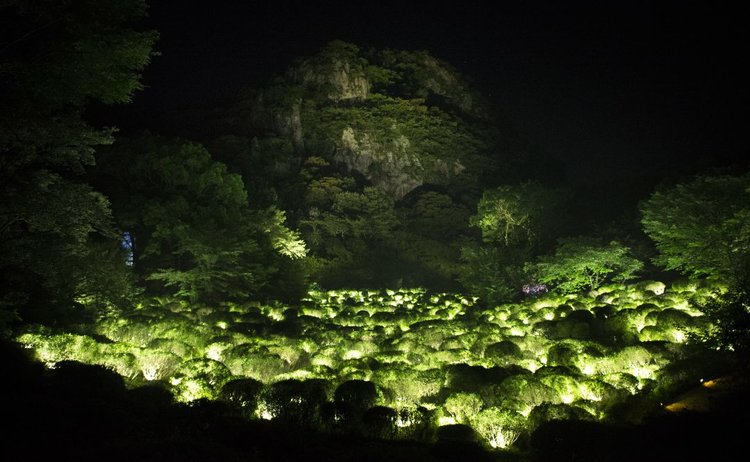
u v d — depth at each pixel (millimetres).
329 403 13219
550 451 9945
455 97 108125
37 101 16469
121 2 16453
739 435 8320
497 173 90938
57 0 15453
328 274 63219
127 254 29875
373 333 26953
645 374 17109
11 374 11859
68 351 16344
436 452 10836
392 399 15375
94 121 45688
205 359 17344
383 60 107812
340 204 73312
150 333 22094
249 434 10742
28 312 19047
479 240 71750
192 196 38469
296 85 93125
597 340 23562
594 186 69688
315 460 9773
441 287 65188
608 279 42781
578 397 14961
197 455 7918
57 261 17609
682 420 9102
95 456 7527
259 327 26938
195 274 33219
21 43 15695
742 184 26828
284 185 76125
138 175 37719
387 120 90500
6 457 7480
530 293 45688
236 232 35844
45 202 15773
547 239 59031
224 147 76875
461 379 16266
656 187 49719
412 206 81812
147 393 13734
